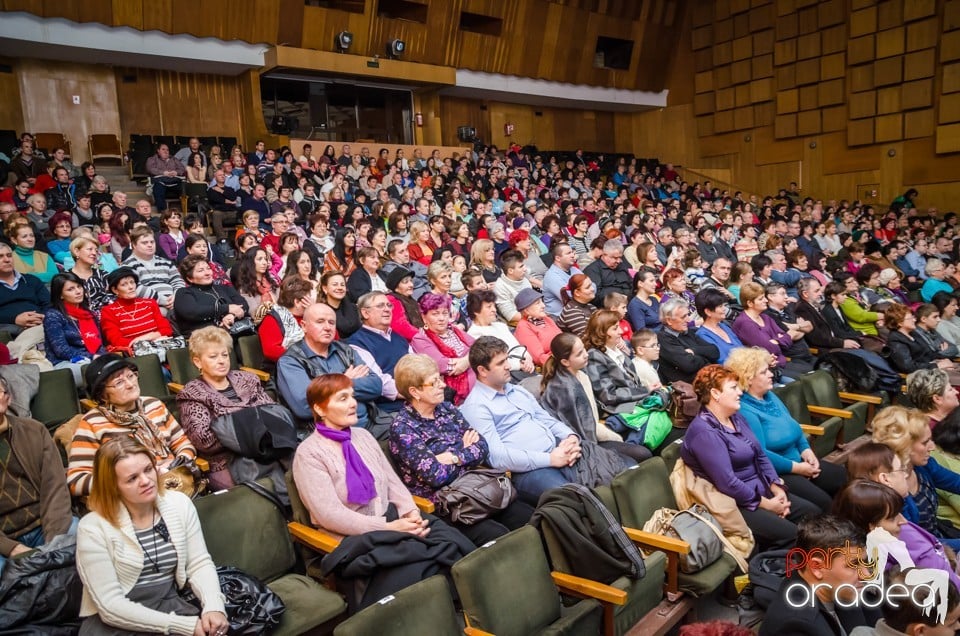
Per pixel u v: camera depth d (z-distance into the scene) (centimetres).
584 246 777
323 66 1194
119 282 409
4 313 425
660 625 233
